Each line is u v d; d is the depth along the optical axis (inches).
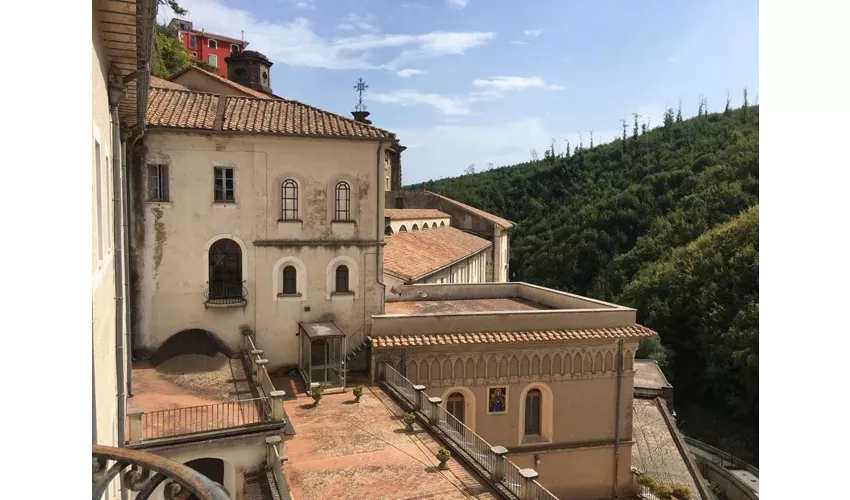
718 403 2119.8
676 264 2492.6
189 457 581.9
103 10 374.3
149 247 837.2
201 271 861.8
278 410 624.7
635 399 1418.6
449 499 551.8
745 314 2011.6
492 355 895.7
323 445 666.8
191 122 844.6
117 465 190.2
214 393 716.0
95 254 349.1
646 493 931.3
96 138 363.6
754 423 1911.9
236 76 1839.3
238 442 601.3
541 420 928.9
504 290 1248.2
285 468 608.4
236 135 853.8
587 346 931.3
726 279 2212.1
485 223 2310.5
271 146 879.7
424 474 599.8
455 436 672.4
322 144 903.7
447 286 1206.9
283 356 906.1
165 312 848.9
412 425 724.7
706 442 1903.3
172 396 701.3
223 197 871.1
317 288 917.2
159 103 879.1
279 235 892.0
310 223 908.0
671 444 1205.7
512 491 562.6
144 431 587.8
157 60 1558.8
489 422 900.0
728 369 2001.7
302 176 898.7
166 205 841.5
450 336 879.1
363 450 655.1
